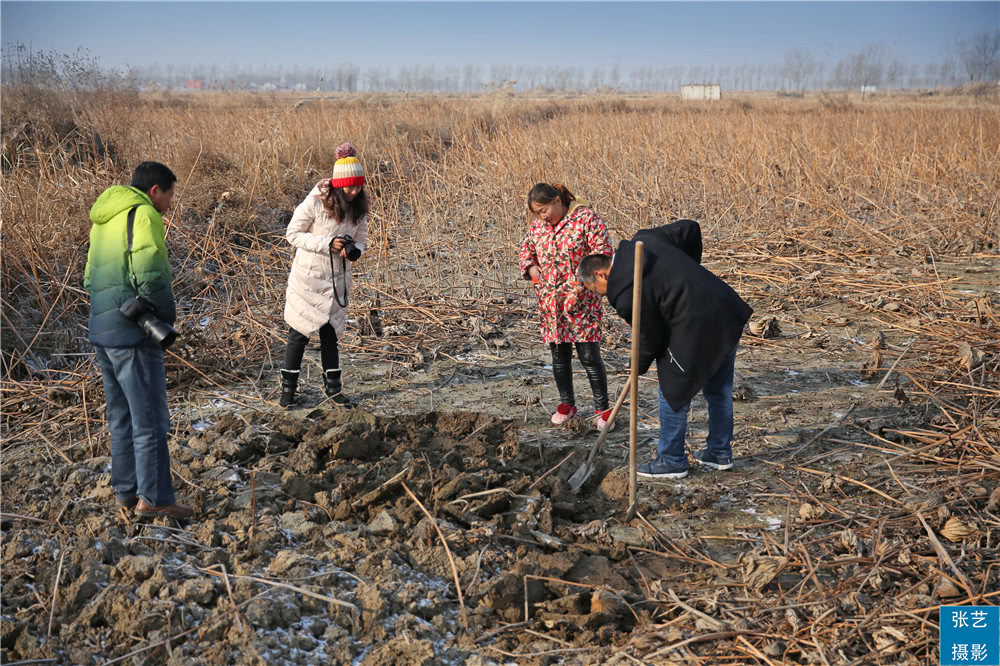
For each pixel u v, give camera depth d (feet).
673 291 13.70
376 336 22.49
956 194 37.52
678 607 11.28
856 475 14.76
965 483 13.75
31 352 19.61
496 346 22.08
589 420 17.34
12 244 22.38
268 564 11.78
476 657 10.16
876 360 19.24
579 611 11.22
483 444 15.80
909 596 10.96
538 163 40.57
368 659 9.98
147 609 10.47
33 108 35.06
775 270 29.25
